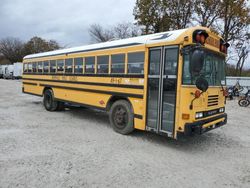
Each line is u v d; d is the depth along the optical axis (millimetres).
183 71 5309
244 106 15023
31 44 67000
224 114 6719
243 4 23594
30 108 11391
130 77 6543
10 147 5531
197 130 5371
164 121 5742
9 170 4328
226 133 7746
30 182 3926
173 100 5508
